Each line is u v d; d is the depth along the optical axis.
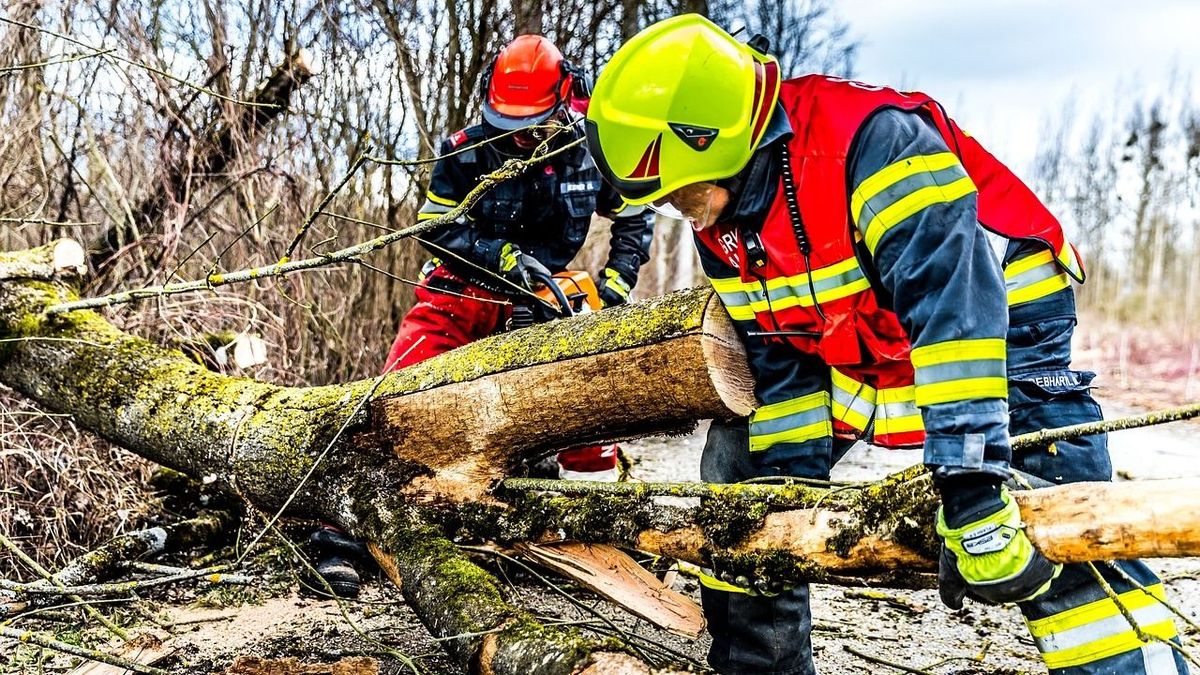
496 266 3.46
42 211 4.33
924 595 3.50
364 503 2.69
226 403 3.01
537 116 3.39
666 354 2.36
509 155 3.49
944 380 1.74
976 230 1.81
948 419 1.73
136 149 4.57
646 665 2.00
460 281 3.67
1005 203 2.19
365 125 5.49
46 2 4.24
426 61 5.87
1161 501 1.65
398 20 5.64
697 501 2.28
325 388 2.93
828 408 2.40
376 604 3.22
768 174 2.04
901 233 1.82
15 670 2.60
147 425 3.13
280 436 2.84
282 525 3.48
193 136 4.50
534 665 2.07
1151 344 14.10
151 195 4.59
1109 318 16.59
